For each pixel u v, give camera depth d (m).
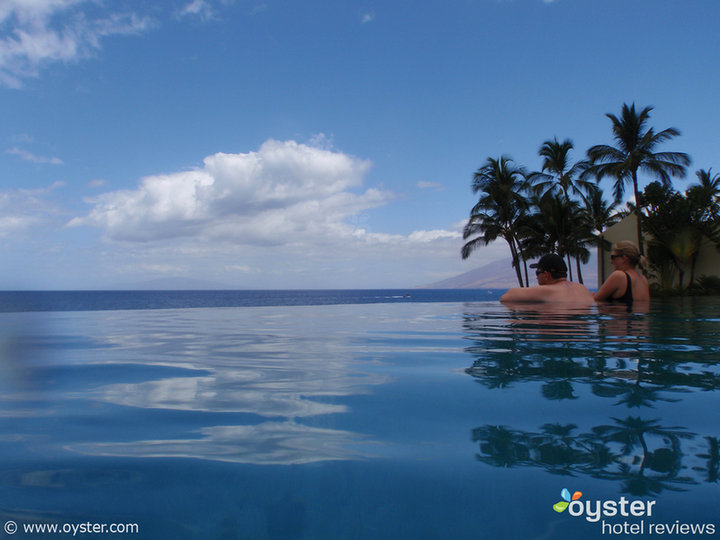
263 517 0.54
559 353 1.85
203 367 1.69
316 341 2.50
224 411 1.07
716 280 23.08
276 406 1.10
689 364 1.56
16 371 1.64
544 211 27.17
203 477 0.67
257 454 0.77
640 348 1.98
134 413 1.05
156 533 0.50
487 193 29.11
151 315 5.08
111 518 0.54
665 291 22.91
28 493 0.62
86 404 1.14
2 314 5.10
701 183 31.03
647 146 24.39
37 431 0.92
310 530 0.50
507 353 1.88
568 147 27.34
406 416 0.99
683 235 24.83
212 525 0.52
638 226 25.16
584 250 27.20
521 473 0.66
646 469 0.66
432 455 0.74
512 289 6.07
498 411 1.00
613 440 0.78
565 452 0.73
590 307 5.16
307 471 0.69
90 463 0.74
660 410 0.97
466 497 0.58
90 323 4.02
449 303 7.34
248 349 2.20
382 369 1.58
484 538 0.48
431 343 2.33
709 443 0.76
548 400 1.08
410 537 0.48
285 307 7.26
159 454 0.78
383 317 4.49
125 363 1.79
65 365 1.75
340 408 1.07
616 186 25.20
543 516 0.53
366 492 0.61
